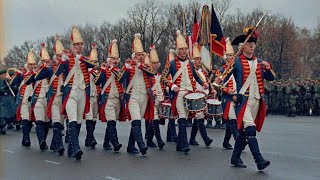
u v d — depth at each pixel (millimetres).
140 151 11492
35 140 15375
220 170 9273
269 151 11789
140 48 11664
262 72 9234
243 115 9055
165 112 13086
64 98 10992
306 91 27469
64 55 10883
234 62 9164
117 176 8883
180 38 11922
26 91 13898
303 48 57844
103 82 12586
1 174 9188
